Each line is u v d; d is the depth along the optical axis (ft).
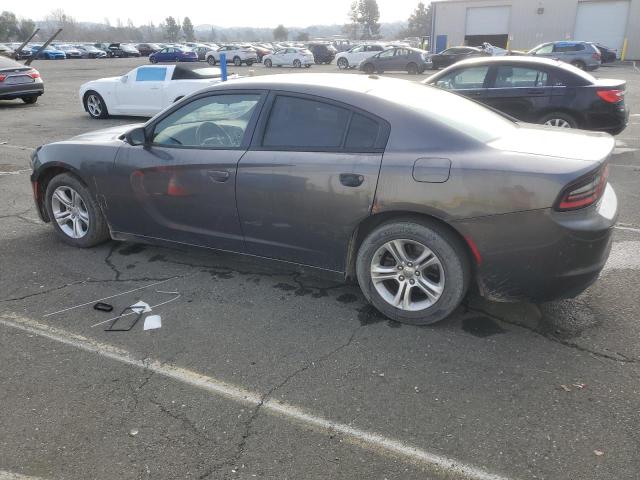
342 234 11.77
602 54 113.80
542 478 7.64
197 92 13.51
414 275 11.48
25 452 8.25
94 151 14.89
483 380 9.86
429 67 100.27
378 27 421.18
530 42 134.72
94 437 8.55
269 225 12.59
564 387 9.61
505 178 10.12
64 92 66.54
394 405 9.23
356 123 11.55
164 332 11.63
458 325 11.76
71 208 16.16
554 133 12.39
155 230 14.52
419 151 10.84
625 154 29.19
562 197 9.90
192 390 9.70
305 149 11.93
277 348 11.00
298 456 8.13
